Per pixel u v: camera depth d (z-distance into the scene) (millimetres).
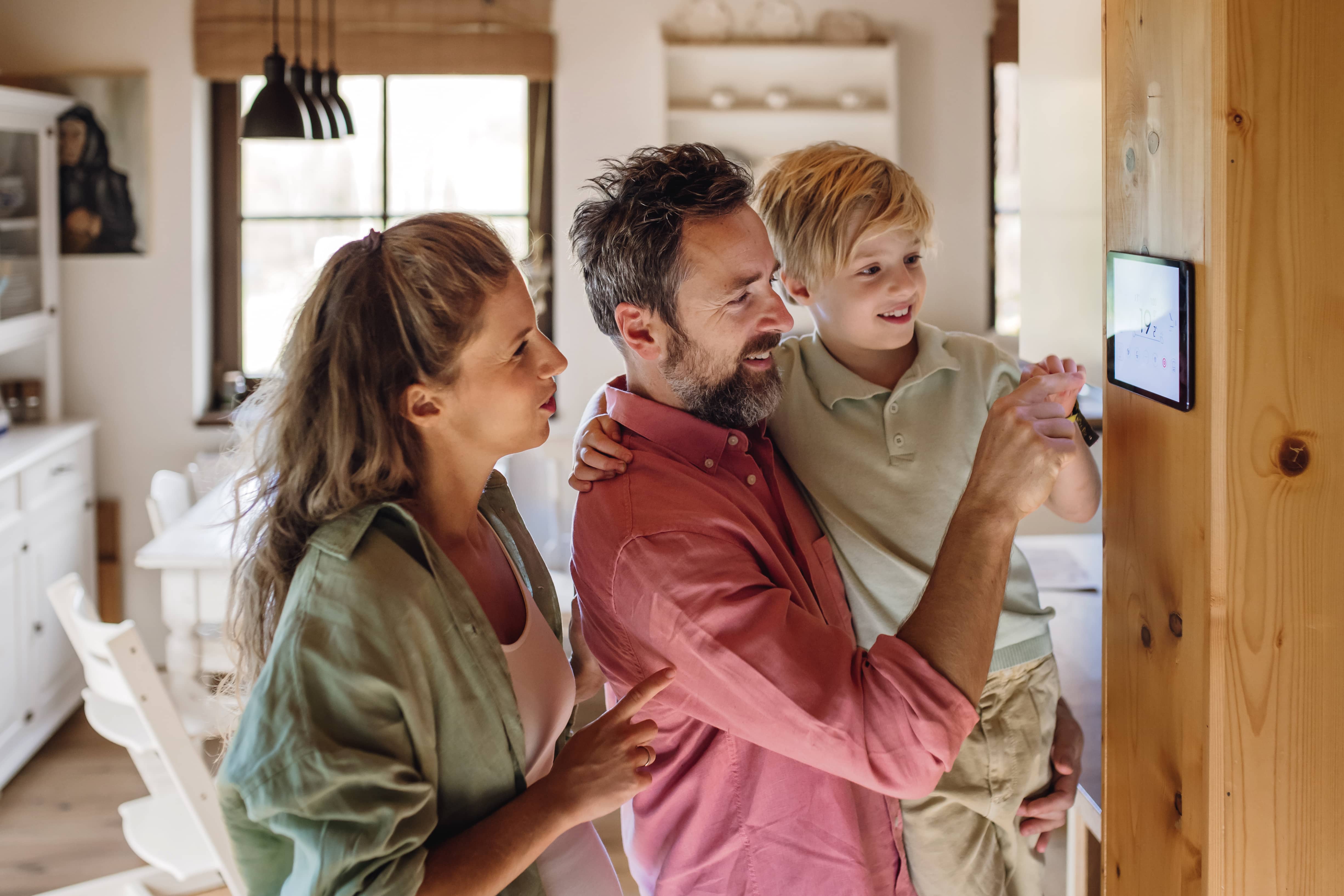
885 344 1497
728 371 1343
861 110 4586
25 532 3812
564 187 4645
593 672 1639
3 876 3193
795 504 1505
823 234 1470
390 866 1061
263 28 4434
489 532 1428
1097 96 1641
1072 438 1257
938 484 1508
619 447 1389
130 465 4543
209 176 4621
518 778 1227
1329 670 1097
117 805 3584
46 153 4285
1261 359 1054
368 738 1080
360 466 1202
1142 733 1232
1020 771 1575
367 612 1107
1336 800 1112
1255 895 1116
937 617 1227
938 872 1539
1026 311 1973
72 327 4488
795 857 1385
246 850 1129
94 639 2322
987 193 4750
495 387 1226
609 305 1399
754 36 4582
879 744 1200
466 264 1198
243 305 4707
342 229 4707
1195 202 1074
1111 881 1322
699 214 1302
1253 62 1022
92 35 4406
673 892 1446
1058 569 2697
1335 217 1044
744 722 1277
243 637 1270
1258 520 1073
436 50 4523
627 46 4582
